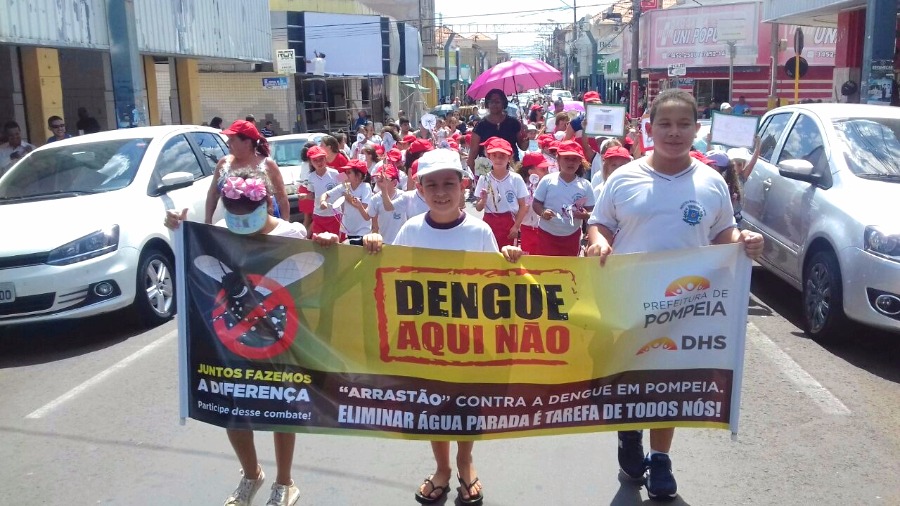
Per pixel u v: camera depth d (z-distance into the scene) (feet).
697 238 12.64
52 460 15.57
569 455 15.51
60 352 22.80
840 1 51.93
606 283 12.65
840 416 17.04
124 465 15.28
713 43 109.91
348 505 13.56
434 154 12.98
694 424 12.87
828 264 21.40
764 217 26.84
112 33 42.88
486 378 12.73
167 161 27.99
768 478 14.33
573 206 23.56
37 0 38.58
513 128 30.17
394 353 12.68
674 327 12.68
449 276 12.65
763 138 29.60
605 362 12.75
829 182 22.90
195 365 12.58
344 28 109.40
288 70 80.12
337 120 115.75
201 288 12.51
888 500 13.52
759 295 27.45
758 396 18.17
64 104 59.62
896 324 19.52
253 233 12.48
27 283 21.77
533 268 12.63
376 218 25.53
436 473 13.62
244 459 12.85
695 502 13.47
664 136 12.25
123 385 19.77
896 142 23.59
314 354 12.60
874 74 44.19
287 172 45.57
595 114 33.71
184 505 13.66
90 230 22.99
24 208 24.12
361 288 12.62
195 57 62.64
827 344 21.85
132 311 24.58
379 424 12.73
